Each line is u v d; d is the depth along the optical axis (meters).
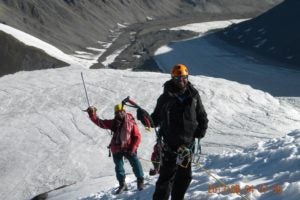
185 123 5.76
